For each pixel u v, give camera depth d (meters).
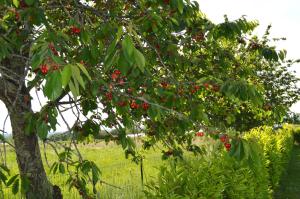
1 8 3.40
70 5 4.29
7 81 4.55
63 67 1.97
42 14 3.23
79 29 3.30
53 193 5.18
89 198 4.12
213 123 5.98
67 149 3.96
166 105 3.89
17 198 7.00
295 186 13.70
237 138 2.92
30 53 3.04
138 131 4.54
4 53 3.02
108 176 12.03
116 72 3.30
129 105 3.60
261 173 7.95
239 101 4.33
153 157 15.94
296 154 24.53
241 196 5.86
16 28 3.72
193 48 5.30
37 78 3.00
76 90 1.87
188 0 3.90
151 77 3.80
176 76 5.19
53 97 1.87
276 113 6.00
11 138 4.80
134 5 4.61
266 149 11.45
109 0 4.95
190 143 5.58
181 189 4.54
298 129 34.41
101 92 3.51
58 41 2.83
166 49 4.36
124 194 7.16
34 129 3.59
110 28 3.18
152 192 4.36
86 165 3.67
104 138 4.59
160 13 4.10
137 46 3.53
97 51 3.15
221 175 5.45
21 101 4.45
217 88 4.26
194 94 4.46
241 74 5.88
